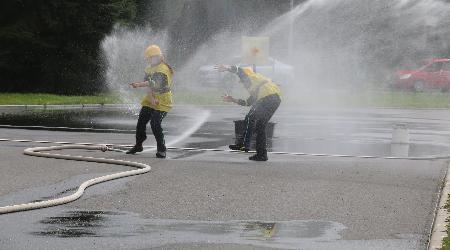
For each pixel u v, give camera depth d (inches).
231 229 358.0
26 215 380.8
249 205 418.6
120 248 318.7
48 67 1556.3
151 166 570.9
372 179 521.0
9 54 1524.4
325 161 621.6
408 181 514.0
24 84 1593.3
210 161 607.8
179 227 361.1
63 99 1429.6
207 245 325.4
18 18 1518.2
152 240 333.1
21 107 1256.8
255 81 613.9
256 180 507.5
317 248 322.7
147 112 635.5
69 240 330.6
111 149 668.1
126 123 991.0
